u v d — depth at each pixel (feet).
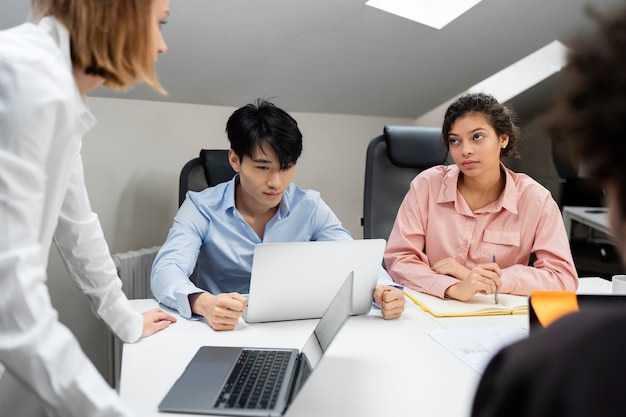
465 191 5.36
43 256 2.63
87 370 2.25
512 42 8.09
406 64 8.12
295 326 3.71
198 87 7.37
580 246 11.13
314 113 9.12
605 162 1.09
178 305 3.89
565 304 2.60
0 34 2.23
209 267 5.17
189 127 7.84
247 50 6.86
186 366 2.98
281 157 4.47
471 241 5.23
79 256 3.29
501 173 5.34
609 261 10.42
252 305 3.67
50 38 2.34
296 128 4.62
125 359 3.09
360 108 9.33
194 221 4.93
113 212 7.23
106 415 2.21
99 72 2.52
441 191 5.42
